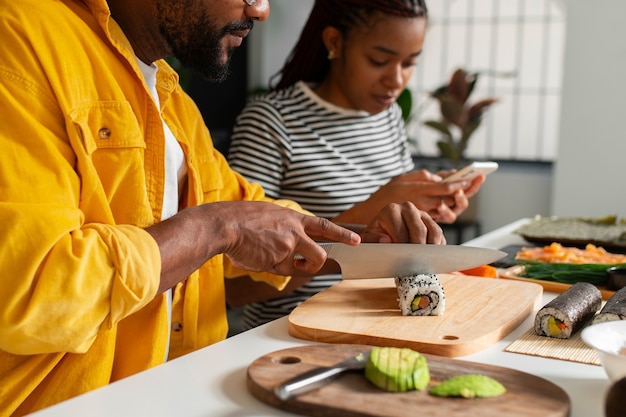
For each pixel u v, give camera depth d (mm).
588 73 3639
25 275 898
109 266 947
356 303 1227
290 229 1154
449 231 4477
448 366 921
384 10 1790
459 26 4836
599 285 1428
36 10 1022
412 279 1185
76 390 1066
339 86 1936
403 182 1681
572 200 3744
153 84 1244
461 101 4129
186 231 1035
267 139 1856
